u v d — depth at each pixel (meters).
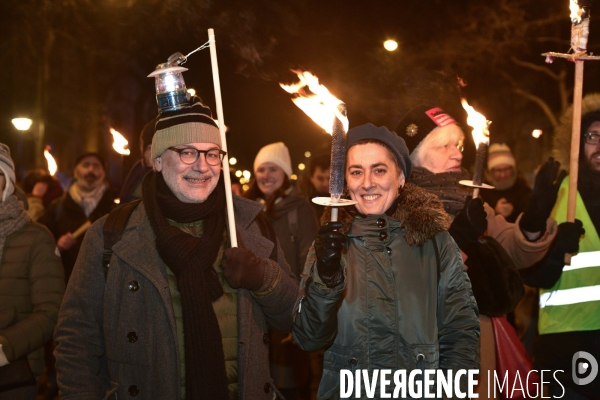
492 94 19.89
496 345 3.85
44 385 7.09
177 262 2.87
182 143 2.98
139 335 2.86
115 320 2.90
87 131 25.19
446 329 3.00
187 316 2.83
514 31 18.28
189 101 3.07
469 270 3.81
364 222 3.04
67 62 22.17
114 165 24.00
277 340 5.07
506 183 7.14
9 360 3.49
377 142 3.07
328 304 2.72
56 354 2.92
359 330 2.93
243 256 2.89
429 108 4.12
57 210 7.10
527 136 21.28
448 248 3.04
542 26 18.53
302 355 5.12
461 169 4.08
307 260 3.01
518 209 7.11
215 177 3.05
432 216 2.98
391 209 3.10
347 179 3.09
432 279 2.98
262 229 3.23
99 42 20.45
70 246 6.49
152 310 2.88
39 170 9.45
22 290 3.74
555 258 4.20
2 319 3.66
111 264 2.93
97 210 6.81
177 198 3.05
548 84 19.81
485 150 3.61
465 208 3.63
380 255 2.99
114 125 25.48
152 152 3.06
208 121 3.04
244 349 2.90
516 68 19.34
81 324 2.95
